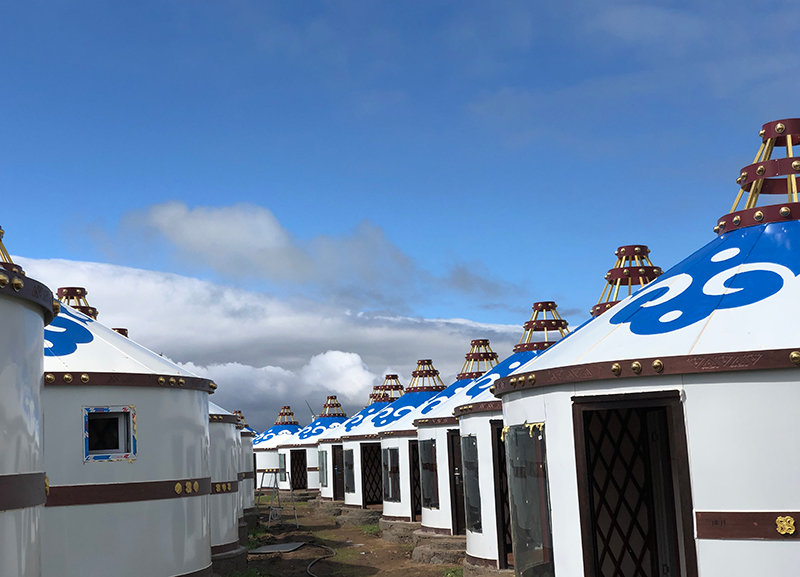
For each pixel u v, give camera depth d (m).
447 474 16.53
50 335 10.35
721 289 7.07
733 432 6.23
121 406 10.09
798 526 5.95
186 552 10.66
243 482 22.31
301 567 16.38
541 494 7.54
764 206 7.54
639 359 6.62
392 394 31.92
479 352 20.55
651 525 8.56
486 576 12.53
